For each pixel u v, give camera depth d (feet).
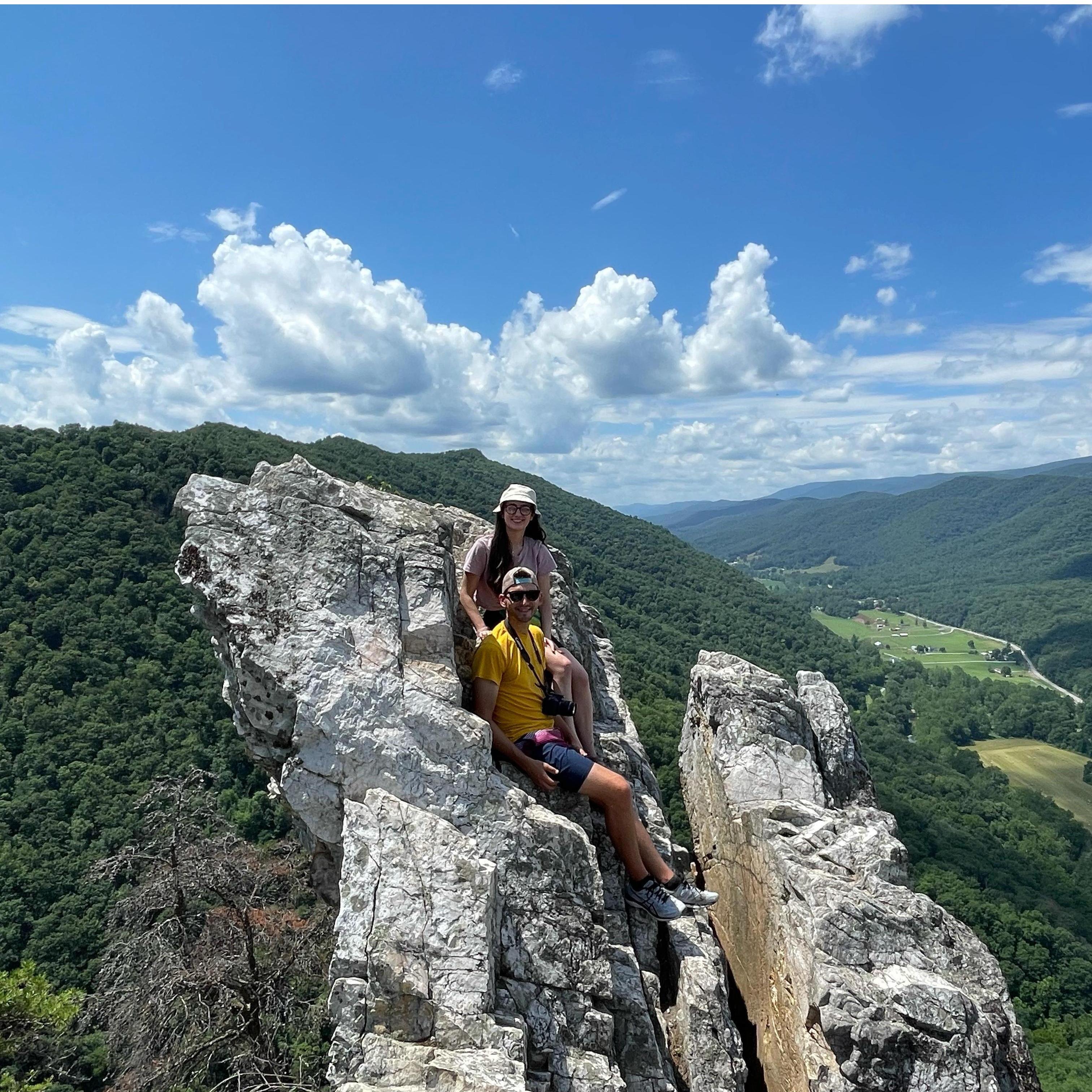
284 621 19.12
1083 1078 137.49
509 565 22.70
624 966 19.27
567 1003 16.93
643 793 28.09
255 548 19.84
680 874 21.35
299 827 21.30
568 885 18.38
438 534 22.80
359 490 23.16
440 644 20.30
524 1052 14.58
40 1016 56.85
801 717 29.04
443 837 17.11
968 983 19.75
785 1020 20.81
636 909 22.30
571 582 35.83
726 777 27.17
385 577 20.17
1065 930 191.01
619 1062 17.74
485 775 18.60
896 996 18.19
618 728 31.83
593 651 36.06
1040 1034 160.66
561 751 20.57
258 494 20.71
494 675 20.80
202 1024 47.96
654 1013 19.44
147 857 55.01
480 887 16.29
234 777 134.21
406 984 14.87
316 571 19.70
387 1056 13.76
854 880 21.58
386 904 15.87
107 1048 56.18
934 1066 17.66
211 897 56.44
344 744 18.15
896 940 19.58
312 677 18.52
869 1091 17.66
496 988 16.15
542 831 18.60
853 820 24.14
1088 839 297.94
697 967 21.54
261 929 53.57
